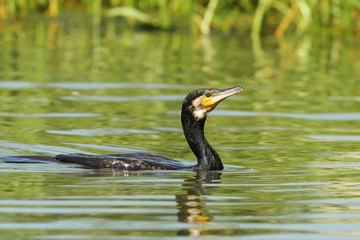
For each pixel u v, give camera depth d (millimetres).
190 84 19125
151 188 10469
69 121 15227
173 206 9562
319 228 8758
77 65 21500
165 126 15055
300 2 27391
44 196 9922
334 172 11594
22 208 9359
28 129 14430
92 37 26531
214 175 11398
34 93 17875
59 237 8273
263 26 28781
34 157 12148
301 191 10406
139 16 27891
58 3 31312
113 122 15250
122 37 26734
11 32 26891
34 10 30469
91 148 13172
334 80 20266
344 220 9078
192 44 25734
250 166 12070
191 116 12156
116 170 11531
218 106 17172
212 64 22062
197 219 9031
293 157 12672
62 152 12820
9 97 17375
